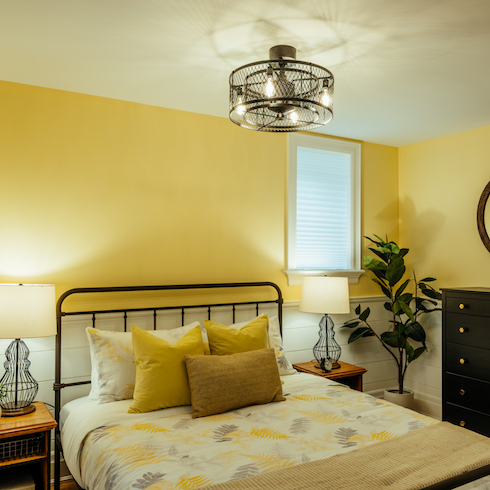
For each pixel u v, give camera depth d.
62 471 2.69
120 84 2.66
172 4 1.80
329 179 3.93
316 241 3.84
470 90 2.78
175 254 3.10
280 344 3.01
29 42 2.13
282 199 3.58
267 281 3.48
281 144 3.59
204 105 3.05
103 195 2.86
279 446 1.81
